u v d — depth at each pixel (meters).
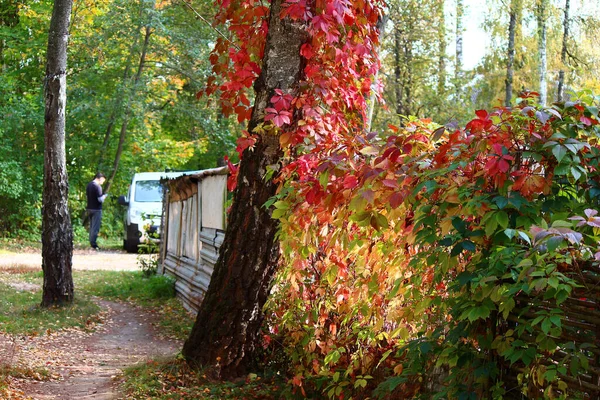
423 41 24.97
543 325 3.24
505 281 3.54
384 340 5.67
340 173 4.35
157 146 28.36
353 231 5.11
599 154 3.59
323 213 4.97
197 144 30.30
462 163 3.69
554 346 3.33
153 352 8.81
